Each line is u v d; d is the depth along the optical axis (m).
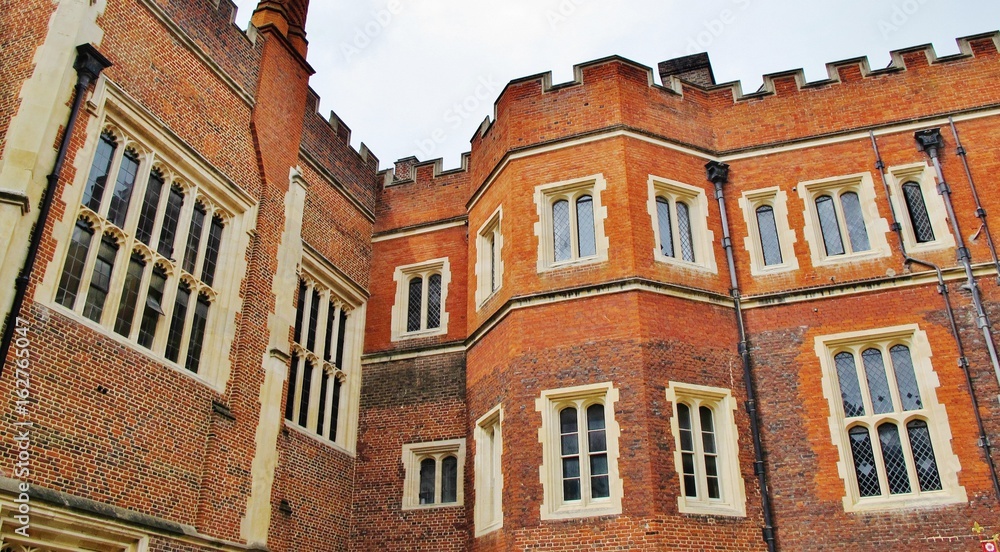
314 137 17.44
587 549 12.27
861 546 12.30
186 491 11.86
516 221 15.27
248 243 14.35
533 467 13.13
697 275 14.46
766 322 14.19
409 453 16.17
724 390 13.57
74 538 10.01
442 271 17.86
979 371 12.88
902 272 13.96
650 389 13.05
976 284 13.48
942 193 14.30
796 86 16.02
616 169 14.90
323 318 16.78
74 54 11.26
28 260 9.95
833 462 12.91
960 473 12.31
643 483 12.34
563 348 13.80
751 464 13.15
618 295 13.85
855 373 13.63
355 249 18.20
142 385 11.49
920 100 15.27
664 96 16.00
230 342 13.46
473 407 15.54
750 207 15.25
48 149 10.59
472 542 14.42
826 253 14.73
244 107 14.96
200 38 14.03
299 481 14.73
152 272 12.36
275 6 16.55
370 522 15.86
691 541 12.16
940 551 11.96
